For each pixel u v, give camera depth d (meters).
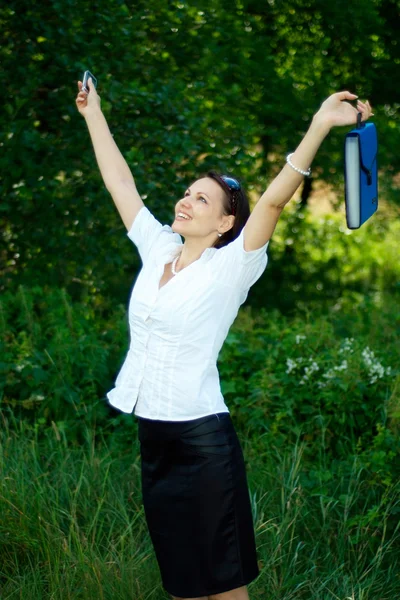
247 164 7.74
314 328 5.82
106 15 7.03
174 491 3.05
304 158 2.83
